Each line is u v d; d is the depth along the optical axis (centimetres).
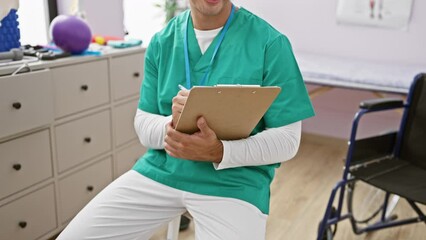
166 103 122
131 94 225
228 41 117
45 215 182
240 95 92
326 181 261
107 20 279
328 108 327
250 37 116
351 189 190
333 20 313
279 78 112
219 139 105
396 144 190
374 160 184
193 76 118
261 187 115
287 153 110
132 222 116
